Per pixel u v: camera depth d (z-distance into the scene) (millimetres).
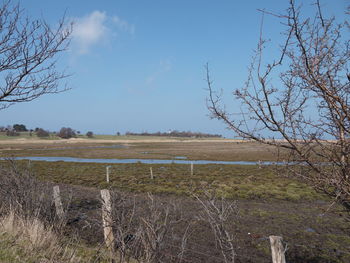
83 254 5625
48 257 5035
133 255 4555
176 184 22047
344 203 2373
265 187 19453
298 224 11031
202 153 69875
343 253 8336
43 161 48969
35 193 7684
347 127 2184
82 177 27750
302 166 2398
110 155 68500
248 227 10422
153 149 92562
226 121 2410
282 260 3387
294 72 2242
